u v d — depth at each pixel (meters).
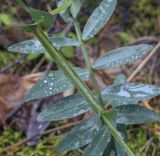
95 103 0.17
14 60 0.41
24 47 0.21
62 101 0.22
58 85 0.21
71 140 0.22
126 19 0.46
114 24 0.45
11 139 0.35
